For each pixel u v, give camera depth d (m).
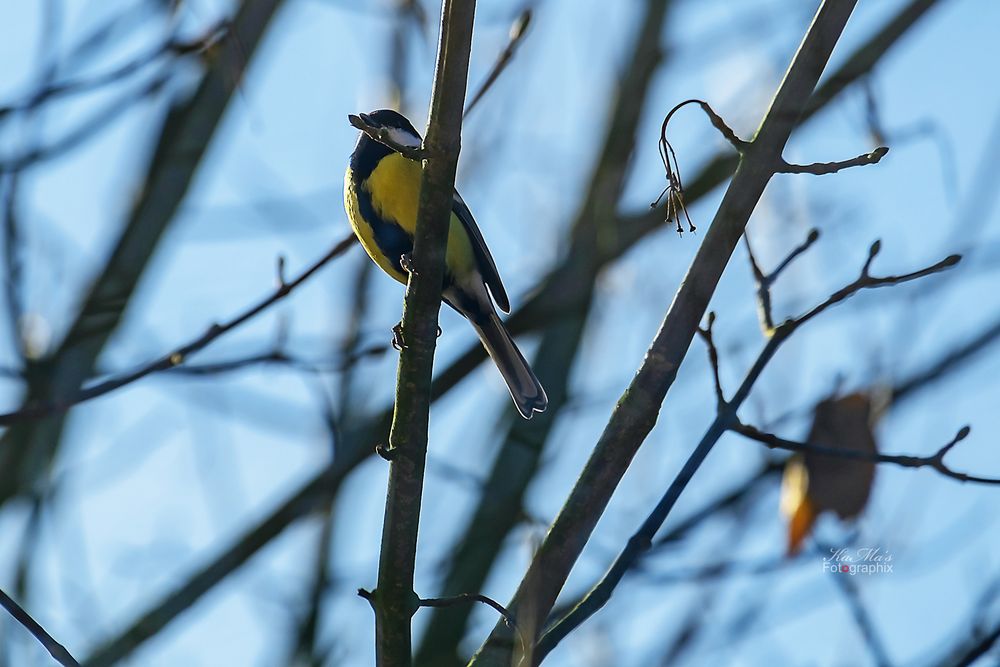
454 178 6.34
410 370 6.37
